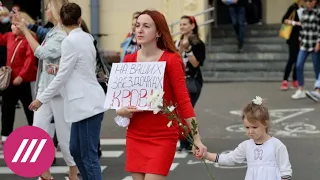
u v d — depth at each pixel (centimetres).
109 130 1220
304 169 898
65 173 913
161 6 1836
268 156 570
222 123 1230
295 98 1442
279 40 1938
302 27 1438
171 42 589
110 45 1852
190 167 926
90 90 709
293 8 1518
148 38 579
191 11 1828
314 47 1427
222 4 2233
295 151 1008
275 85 1656
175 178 866
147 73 577
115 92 584
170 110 546
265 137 577
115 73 589
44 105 805
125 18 1842
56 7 787
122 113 573
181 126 551
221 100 1459
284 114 1286
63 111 785
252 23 2206
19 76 1004
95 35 1753
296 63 1504
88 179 716
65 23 720
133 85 579
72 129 718
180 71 575
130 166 579
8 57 1023
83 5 1830
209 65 1825
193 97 1002
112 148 1078
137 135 579
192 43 981
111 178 878
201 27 1827
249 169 579
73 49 701
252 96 1498
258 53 1878
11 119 1047
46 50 773
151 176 564
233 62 1844
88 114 701
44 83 788
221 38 1966
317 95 1384
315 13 1423
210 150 1030
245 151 582
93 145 714
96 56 762
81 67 707
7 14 1096
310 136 1112
